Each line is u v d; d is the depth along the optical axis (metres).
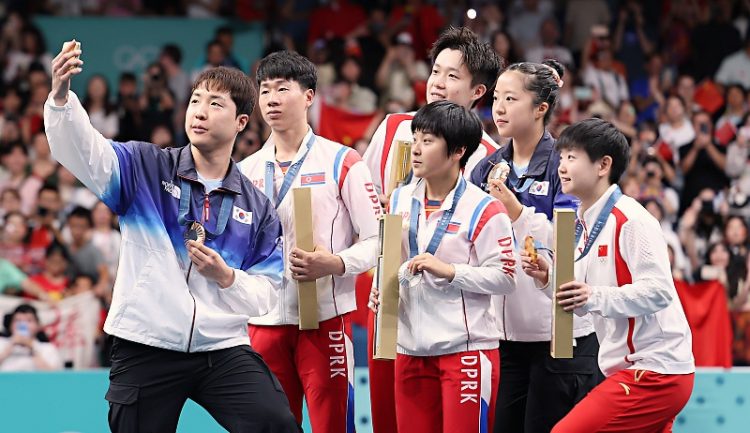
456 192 13.13
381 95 30.50
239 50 32.81
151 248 11.84
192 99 12.16
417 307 13.01
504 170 13.75
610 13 33.84
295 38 33.38
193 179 12.07
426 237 13.09
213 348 12.04
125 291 11.83
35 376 17.84
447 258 12.98
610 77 31.67
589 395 12.72
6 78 31.14
